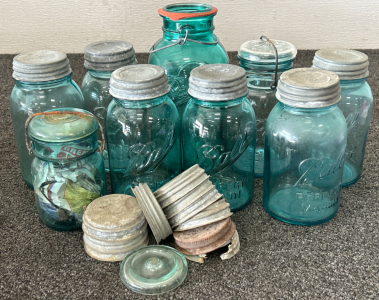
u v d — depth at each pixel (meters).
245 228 0.71
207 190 0.65
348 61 0.73
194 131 0.72
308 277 0.60
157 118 0.73
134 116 0.72
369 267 0.62
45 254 0.66
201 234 0.63
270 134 0.72
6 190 0.83
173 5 0.85
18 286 0.60
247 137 0.73
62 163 0.67
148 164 0.77
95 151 0.70
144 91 0.65
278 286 0.59
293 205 0.72
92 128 0.66
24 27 1.42
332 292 0.58
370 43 1.44
